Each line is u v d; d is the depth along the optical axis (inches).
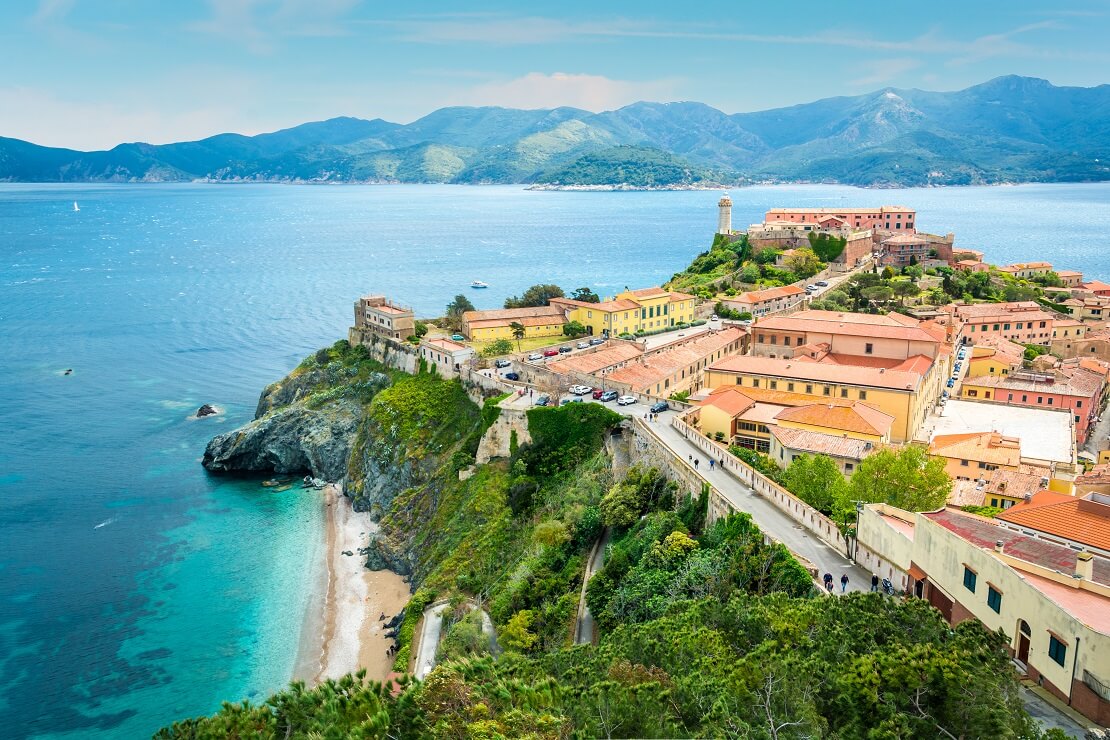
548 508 4719.5
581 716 2003.0
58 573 4985.2
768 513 3570.4
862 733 1784.0
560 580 3917.3
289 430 6791.3
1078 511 2645.2
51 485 6259.8
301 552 5364.2
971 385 6259.8
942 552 2517.2
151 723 3715.6
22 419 7696.9
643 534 3816.4
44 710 3789.4
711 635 2349.9
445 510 5319.9
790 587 2842.0
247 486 6461.6
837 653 2042.3
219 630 4436.5
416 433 6161.4
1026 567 2207.2
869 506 3041.3
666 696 2038.6
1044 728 1840.6
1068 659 1931.6
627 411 5191.9
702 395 5497.1
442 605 4315.9
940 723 1768.0
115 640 4325.8
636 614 3166.8
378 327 7623.0
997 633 2084.2
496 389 5954.7
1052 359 7066.9
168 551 5305.1
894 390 4997.5
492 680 2306.8
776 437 4463.6
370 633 4426.7
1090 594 2068.2
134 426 7578.7
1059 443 4867.1
